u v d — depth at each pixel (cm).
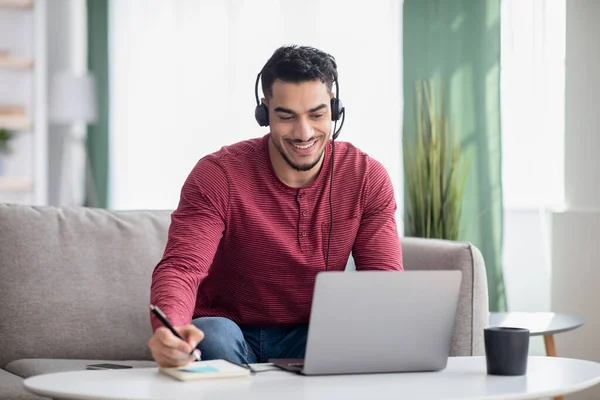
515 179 477
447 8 494
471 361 198
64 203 627
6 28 607
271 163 218
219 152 223
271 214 217
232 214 215
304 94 203
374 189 225
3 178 588
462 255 266
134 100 607
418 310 178
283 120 206
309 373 173
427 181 431
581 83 438
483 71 482
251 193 216
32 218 274
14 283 265
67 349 266
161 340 166
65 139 629
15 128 594
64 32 635
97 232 279
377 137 530
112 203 616
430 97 483
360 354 175
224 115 586
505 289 472
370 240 223
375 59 530
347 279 171
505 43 478
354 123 536
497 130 476
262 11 573
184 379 163
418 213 433
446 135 460
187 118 595
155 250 282
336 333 172
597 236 419
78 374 169
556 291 434
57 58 635
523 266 475
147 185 606
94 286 272
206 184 212
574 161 440
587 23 435
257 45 575
